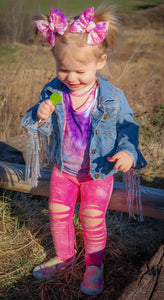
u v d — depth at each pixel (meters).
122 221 3.17
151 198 2.58
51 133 2.34
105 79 2.27
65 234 2.43
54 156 2.36
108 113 2.19
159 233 3.02
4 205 3.17
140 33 10.97
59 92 2.25
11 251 2.71
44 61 6.63
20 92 5.50
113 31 2.12
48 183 2.83
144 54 8.88
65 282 2.48
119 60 7.82
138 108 5.50
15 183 2.93
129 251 2.79
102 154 2.24
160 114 5.34
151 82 6.61
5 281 2.46
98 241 2.36
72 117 2.22
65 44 1.96
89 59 1.99
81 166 2.29
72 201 2.39
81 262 2.64
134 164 2.12
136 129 2.24
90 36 1.94
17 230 2.92
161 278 2.04
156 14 13.64
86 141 2.22
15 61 6.73
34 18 2.24
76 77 2.03
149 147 4.39
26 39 9.36
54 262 2.53
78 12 2.72
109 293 2.38
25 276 2.52
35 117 2.29
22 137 4.06
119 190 2.64
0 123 4.80
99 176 2.27
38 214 3.16
